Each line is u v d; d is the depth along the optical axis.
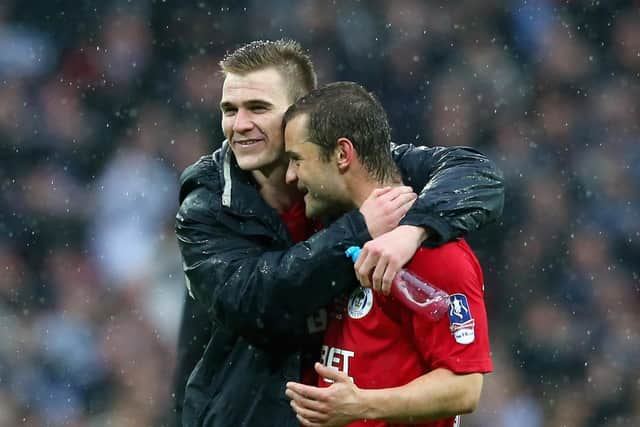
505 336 31.27
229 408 13.52
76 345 29.09
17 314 30.16
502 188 12.93
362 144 12.64
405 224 12.24
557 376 30.62
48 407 28.34
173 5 35.88
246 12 35.94
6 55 35.16
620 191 34.88
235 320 12.95
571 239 33.50
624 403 30.20
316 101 12.72
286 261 12.62
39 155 33.81
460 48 36.03
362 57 35.59
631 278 33.12
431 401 12.05
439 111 35.28
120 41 35.59
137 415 28.09
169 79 35.44
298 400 11.98
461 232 12.34
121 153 34.12
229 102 13.31
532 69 36.38
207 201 13.41
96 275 31.31
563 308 32.09
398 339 12.53
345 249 12.45
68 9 35.69
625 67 36.94
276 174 13.50
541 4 36.94
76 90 35.06
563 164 35.22
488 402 29.38
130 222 32.34
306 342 13.20
